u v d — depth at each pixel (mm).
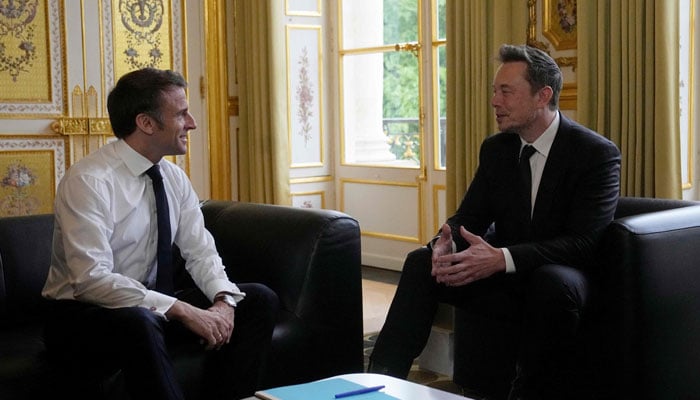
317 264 2756
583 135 2756
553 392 2652
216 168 5805
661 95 3777
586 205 2668
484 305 2775
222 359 2457
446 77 4715
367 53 5680
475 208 2959
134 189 2471
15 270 2713
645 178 3879
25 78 5016
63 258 2430
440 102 5254
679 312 2541
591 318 2562
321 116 5879
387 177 5605
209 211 3109
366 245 5805
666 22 3752
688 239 2555
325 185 5945
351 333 2875
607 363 2539
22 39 4992
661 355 2510
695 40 4051
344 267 2828
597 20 4039
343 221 2824
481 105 4496
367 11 5676
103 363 2312
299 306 2736
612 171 2707
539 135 2789
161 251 2492
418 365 3439
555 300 2436
